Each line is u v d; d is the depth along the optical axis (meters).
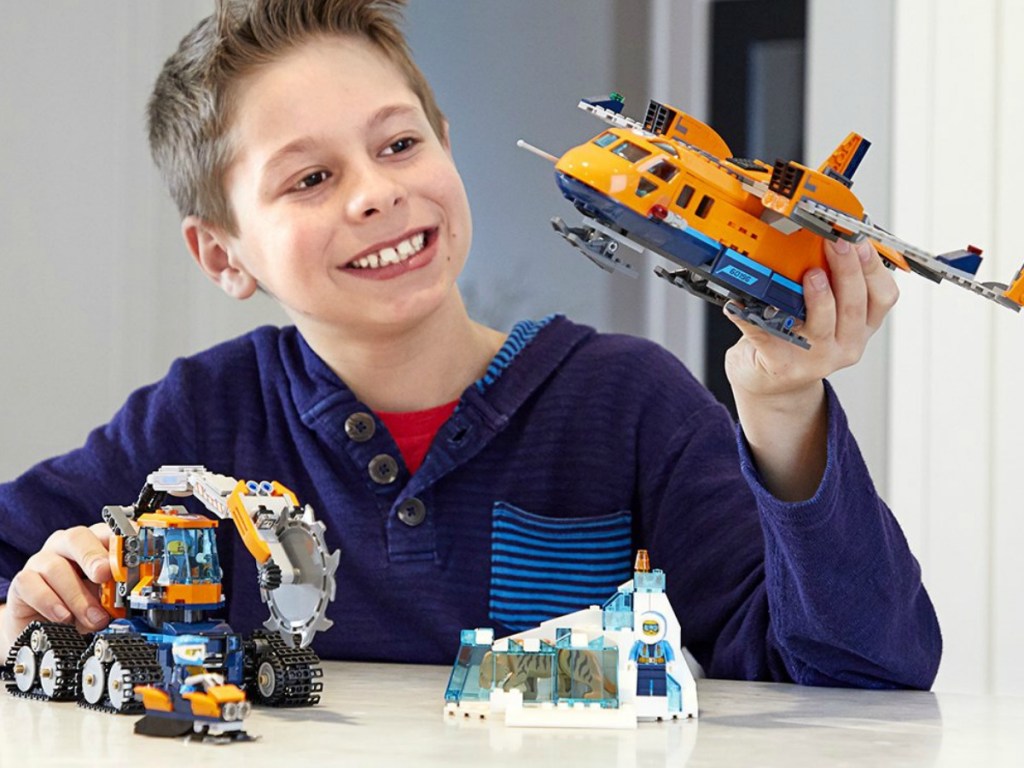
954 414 2.20
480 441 1.41
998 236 2.20
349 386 1.43
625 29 2.59
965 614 2.20
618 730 0.91
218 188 1.35
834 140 2.38
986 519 2.19
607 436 1.44
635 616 0.96
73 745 0.84
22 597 1.17
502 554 1.39
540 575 1.38
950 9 2.22
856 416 2.31
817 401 1.03
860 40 2.35
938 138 2.23
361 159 1.26
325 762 0.78
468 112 2.68
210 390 1.52
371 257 1.27
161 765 0.77
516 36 2.65
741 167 0.93
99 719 0.94
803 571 1.07
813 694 1.12
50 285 2.47
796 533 1.05
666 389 1.46
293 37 1.31
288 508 0.97
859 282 0.95
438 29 2.68
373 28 1.35
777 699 1.09
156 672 0.96
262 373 1.51
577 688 0.94
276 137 1.27
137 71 2.47
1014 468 2.18
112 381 2.47
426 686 1.14
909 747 0.86
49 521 1.43
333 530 1.42
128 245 2.47
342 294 1.28
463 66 2.68
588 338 1.51
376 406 1.43
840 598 1.08
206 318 2.47
